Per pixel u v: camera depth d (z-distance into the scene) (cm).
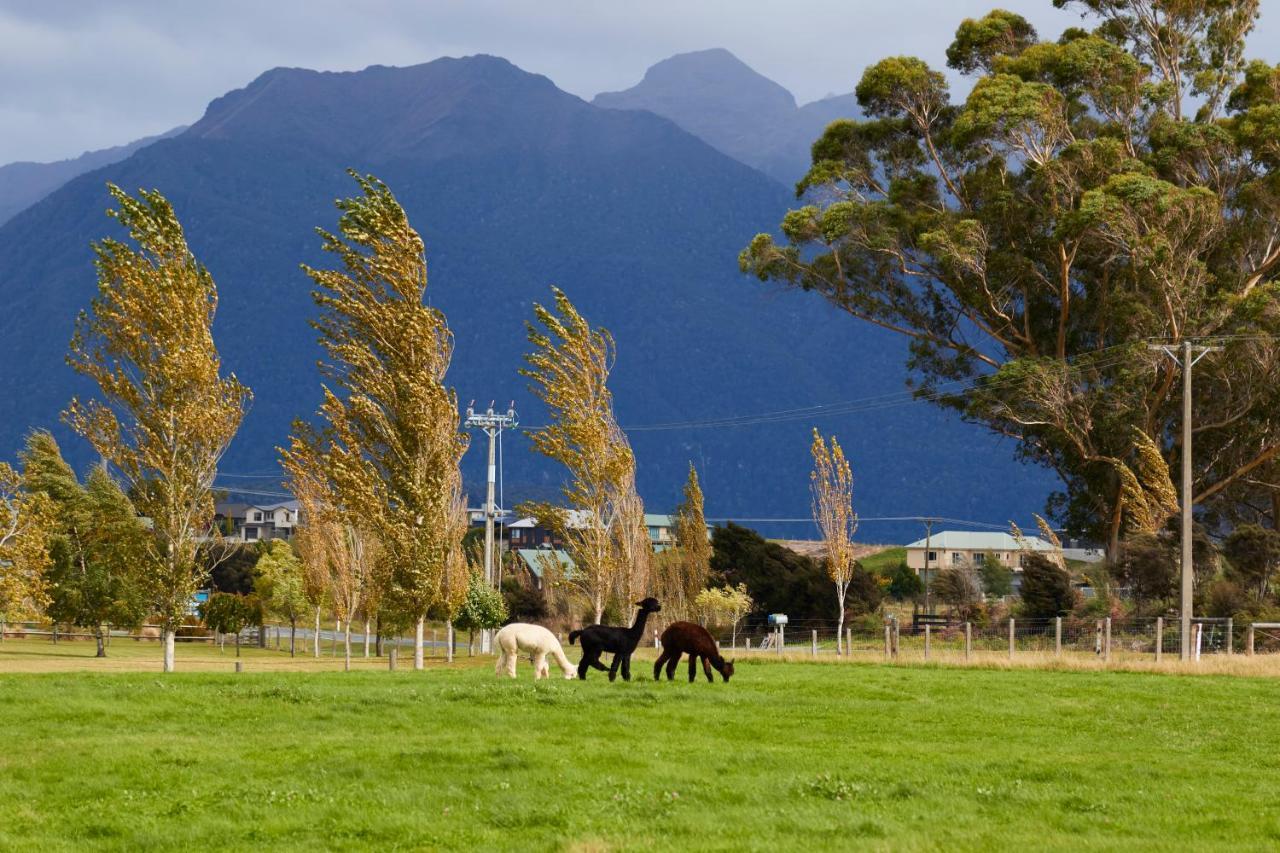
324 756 1989
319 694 2648
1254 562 6675
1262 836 1556
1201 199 7331
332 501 4631
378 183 4503
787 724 2405
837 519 5916
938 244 7881
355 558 7131
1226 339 7112
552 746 2083
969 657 4284
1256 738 2355
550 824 1589
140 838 1517
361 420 4472
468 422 9038
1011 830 1577
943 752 2144
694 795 1739
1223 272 7825
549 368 5041
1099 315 8088
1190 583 5147
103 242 4312
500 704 2533
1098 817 1652
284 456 7250
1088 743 2273
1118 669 3859
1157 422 7788
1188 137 7894
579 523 5353
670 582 7494
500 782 1800
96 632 7869
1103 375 7775
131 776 1856
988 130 8038
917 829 1570
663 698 2645
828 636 7950
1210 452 7875
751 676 3375
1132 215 7381
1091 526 8275
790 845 1467
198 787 1784
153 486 4331
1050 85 8262
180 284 4316
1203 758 2125
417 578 4434
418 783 1805
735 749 2114
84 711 2412
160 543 4347
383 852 1471
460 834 1539
